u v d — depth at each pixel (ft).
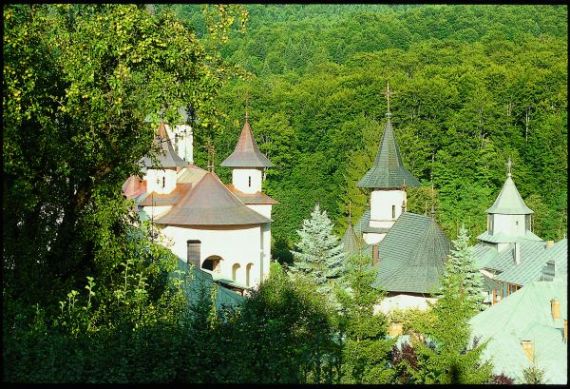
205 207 242.17
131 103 89.04
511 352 121.08
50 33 87.25
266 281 138.72
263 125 440.45
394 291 208.54
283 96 458.50
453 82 437.17
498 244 269.03
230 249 242.37
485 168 405.39
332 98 449.06
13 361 65.67
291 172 443.32
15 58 81.51
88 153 87.76
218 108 94.22
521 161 399.44
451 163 409.69
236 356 68.74
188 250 241.55
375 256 229.04
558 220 359.87
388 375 103.65
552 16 526.16
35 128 86.48
